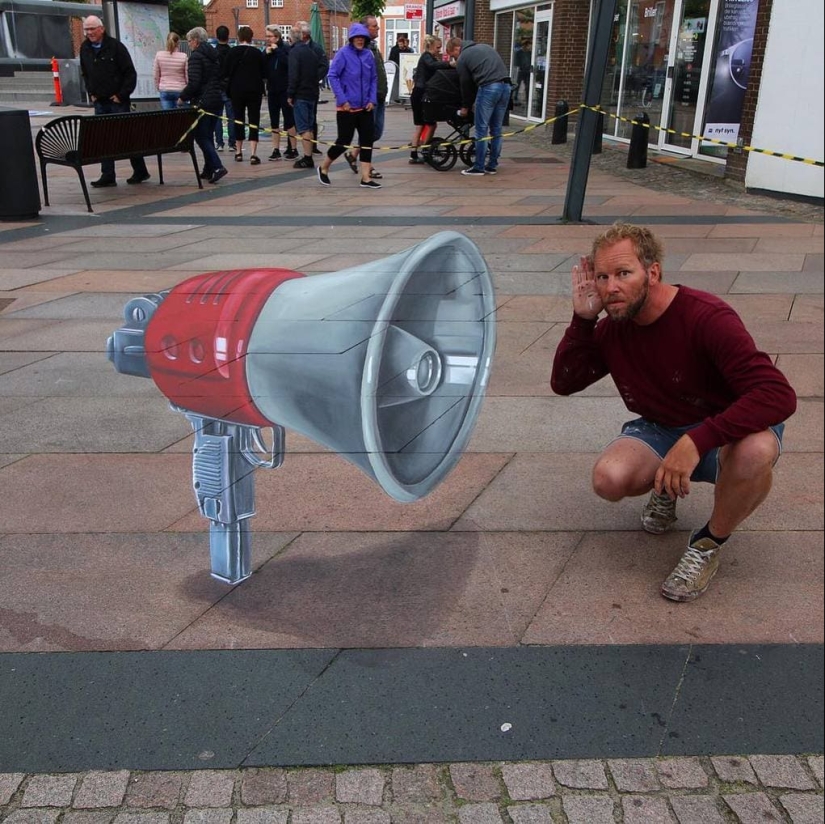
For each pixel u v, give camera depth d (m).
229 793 1.82
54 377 2.78
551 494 2.99
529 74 18.55
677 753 1.93
